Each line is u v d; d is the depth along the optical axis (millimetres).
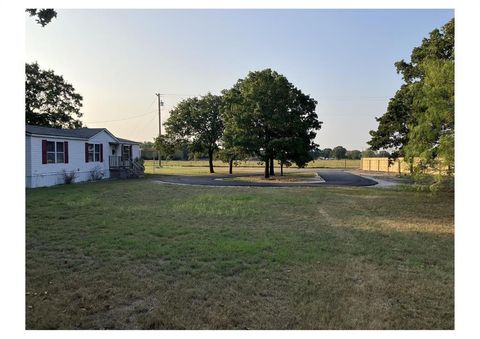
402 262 4711
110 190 14055
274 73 23594
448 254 5070
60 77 31891
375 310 3330
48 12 6820
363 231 6539
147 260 4719
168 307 3363
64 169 17984
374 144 16781
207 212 8508
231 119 23688
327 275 4203
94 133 21125
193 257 4844
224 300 3514
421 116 8992
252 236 6070
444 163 8289
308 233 6348
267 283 3941
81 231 6379
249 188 15383
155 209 8953
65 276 4125
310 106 24922
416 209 9195
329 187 16141
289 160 24188
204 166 46719
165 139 33844
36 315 3207
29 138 15266
